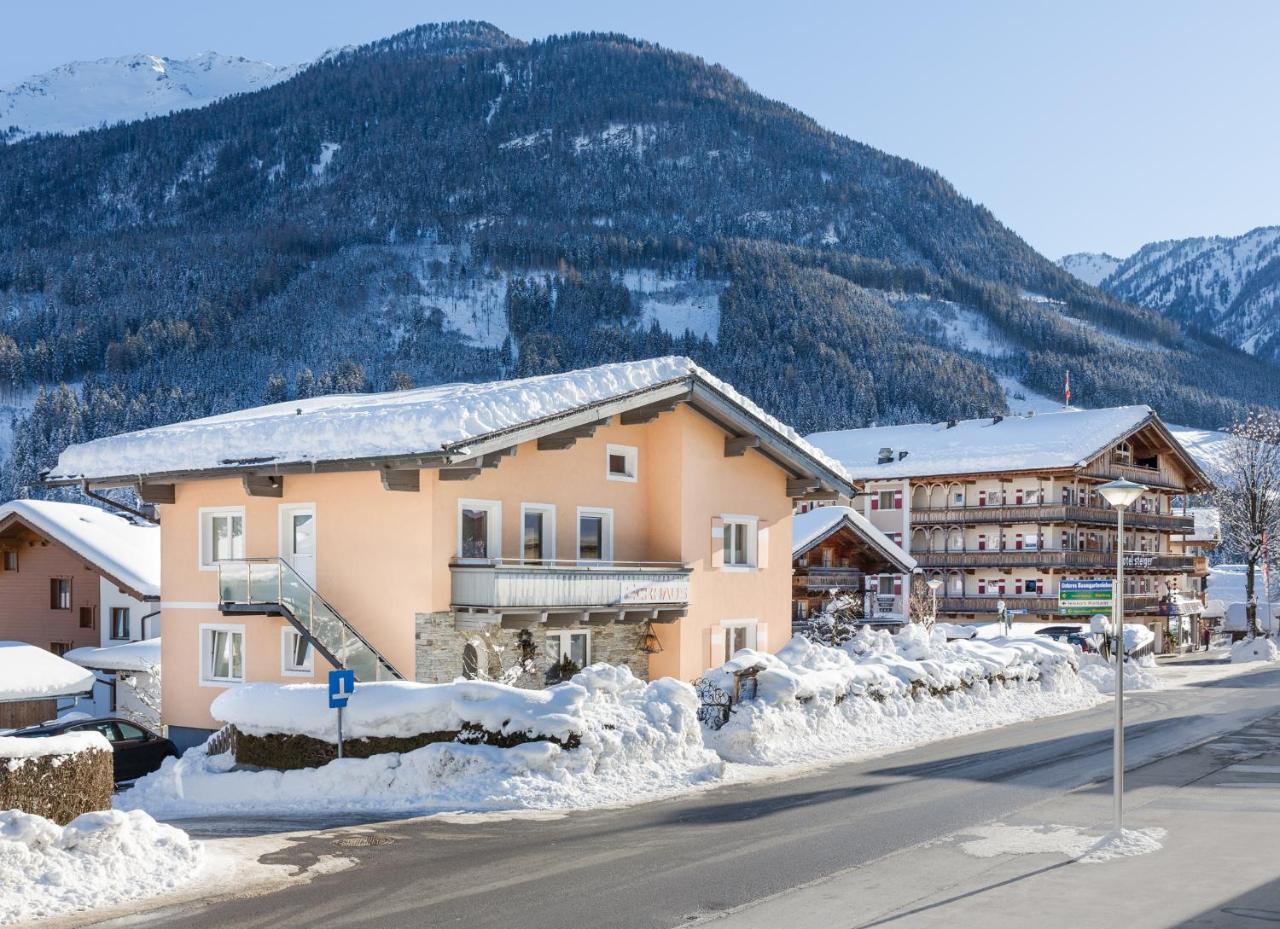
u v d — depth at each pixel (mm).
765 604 35750
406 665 27562
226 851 15688
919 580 62969
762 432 34125
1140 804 18984
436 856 15375
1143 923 11977
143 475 31234
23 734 25969
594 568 29500
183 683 32250
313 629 27766
